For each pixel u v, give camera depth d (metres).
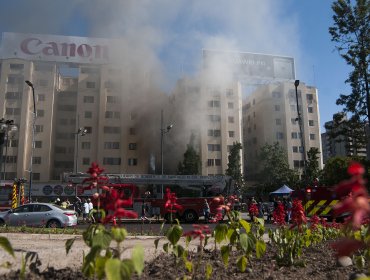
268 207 27.73
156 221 24.30
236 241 4.66
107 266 2.38
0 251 5.46
